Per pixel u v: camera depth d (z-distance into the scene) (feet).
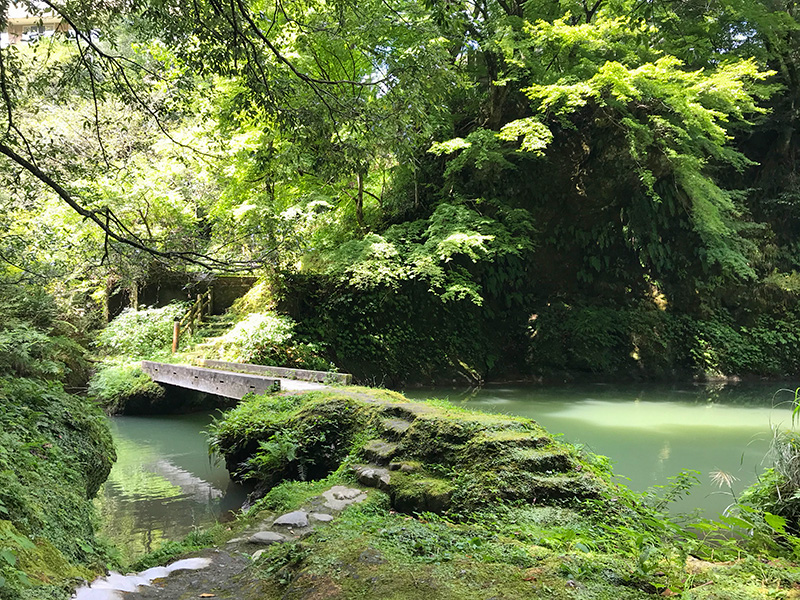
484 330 51.11
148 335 43.55
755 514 11.78
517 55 47.16
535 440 15.87
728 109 47.75
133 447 29.17
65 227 31.71
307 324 44.24
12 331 29.68
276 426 21.08
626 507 13.43
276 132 28.76
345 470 17.78
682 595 7.81
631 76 41.96
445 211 46.96
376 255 44.27
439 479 15.75
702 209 50.39
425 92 16.55
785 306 56.34
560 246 54.70
